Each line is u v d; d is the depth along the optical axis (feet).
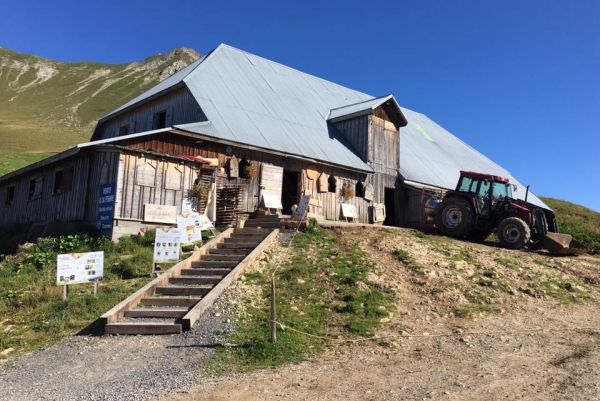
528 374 21.71
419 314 31.50
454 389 19.76
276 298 31.94
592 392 19.22
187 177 50.44
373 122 73.15
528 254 49.90
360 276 36.42
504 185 58.90
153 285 32.94
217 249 42.50
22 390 20.30
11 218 68.64
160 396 19.34
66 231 46.01
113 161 46.34
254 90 70.79
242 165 57.36
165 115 66.85
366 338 27.25
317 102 80.53
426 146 95.35
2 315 29.94
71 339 26.63
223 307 29.76
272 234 45.27
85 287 34.12
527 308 33.94
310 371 22.20
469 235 58.54
